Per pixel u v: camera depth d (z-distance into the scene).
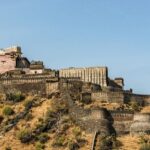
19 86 170.38
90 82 170.50
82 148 151.25
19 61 187.00
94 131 155.62
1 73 183.12
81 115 158.00
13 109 164.00
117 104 165.00
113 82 182.88
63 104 162.75
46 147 153.00
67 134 155.75
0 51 192.12
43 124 158.12
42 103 164.75
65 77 173.12
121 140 155.12
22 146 154.38
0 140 156.25
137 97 168.88
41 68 181.62
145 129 157.12
